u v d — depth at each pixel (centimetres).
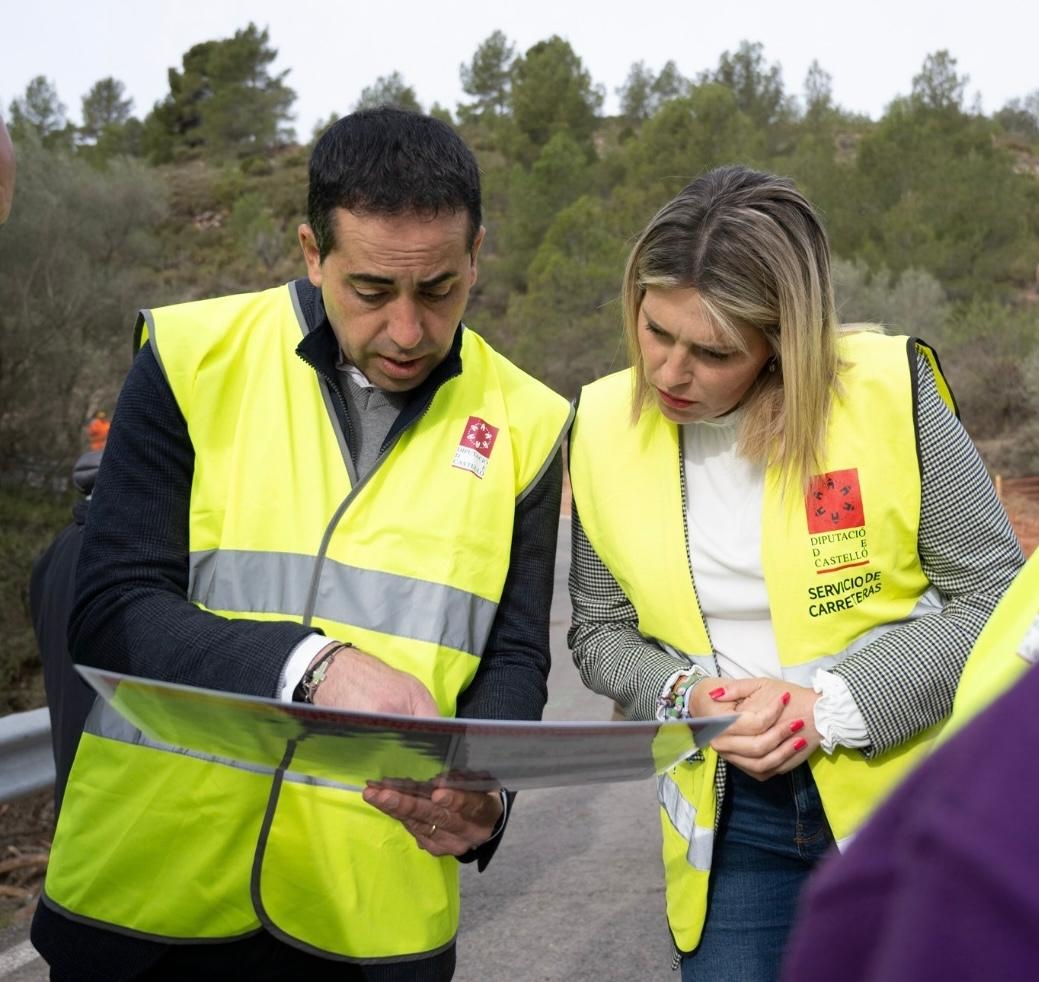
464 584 212
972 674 139
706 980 235
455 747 167
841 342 230
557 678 848
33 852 516
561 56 8644
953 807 59
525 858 491
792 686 220
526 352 3934
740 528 231
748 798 232
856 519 222
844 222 4753
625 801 557
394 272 194
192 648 193
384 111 198
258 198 7012
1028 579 136
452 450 218
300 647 190
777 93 9156
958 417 229
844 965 64
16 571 1548
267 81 10256
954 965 56
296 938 205
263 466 210
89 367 2267
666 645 244
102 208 2909
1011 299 4419
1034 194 5203
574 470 249
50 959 212
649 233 215
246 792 202
